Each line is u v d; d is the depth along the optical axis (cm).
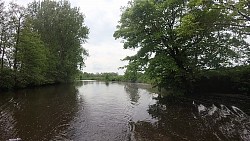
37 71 4188
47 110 1841
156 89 3997
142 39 2527
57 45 5638
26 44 3809
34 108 1933
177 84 2631
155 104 2158
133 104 2186
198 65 2464
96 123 1417
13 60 3731
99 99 2556
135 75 2594
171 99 2422
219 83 2448
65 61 5878
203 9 1645
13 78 3569
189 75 2381
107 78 10081
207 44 2359
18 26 3741
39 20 5428
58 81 5994
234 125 1255
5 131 1238
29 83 4138
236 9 1446
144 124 1391
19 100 2423
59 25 5475
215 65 2452
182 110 1791
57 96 2834
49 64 5272
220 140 1048
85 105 2105
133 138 1119
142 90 3834
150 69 2466
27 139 1105
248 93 2184
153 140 1084
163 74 2539
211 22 1683
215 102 1961
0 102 2264
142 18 2425
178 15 2434
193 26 1623
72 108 1938
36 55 4003
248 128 1176
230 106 1739
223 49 2392
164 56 2406
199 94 2512
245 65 2336
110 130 1260
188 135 1148
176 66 2280
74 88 4350
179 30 1731
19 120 1493
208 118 1467
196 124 1345
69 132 1221
